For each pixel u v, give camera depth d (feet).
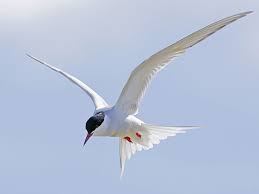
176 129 53.21
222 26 49.26
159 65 51.37
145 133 53.47
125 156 54.54
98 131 53.01
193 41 50.34
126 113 52.95
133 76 51.85
